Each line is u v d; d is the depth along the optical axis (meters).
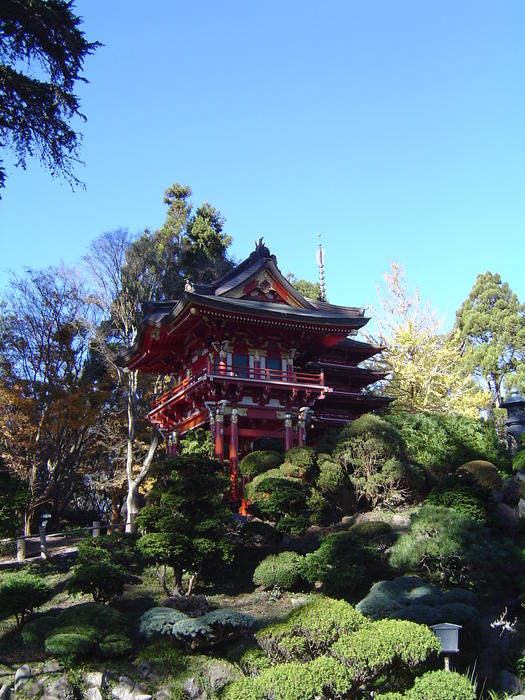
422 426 38.91
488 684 18.75
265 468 34.06
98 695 19.61
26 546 35.44
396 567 23.73
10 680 20.83
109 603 24.78
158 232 56.84
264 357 39.78
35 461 41.78
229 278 42.50
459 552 23.17
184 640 21.19
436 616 19.42
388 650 15.51
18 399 40.06
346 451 34.09
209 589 26.09
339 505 33.00
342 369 46.91
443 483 30.44
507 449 39.94
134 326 50.75
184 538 23.77
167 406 42.56
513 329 72.12
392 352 54.72
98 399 43.94
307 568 24.56
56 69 23.58
